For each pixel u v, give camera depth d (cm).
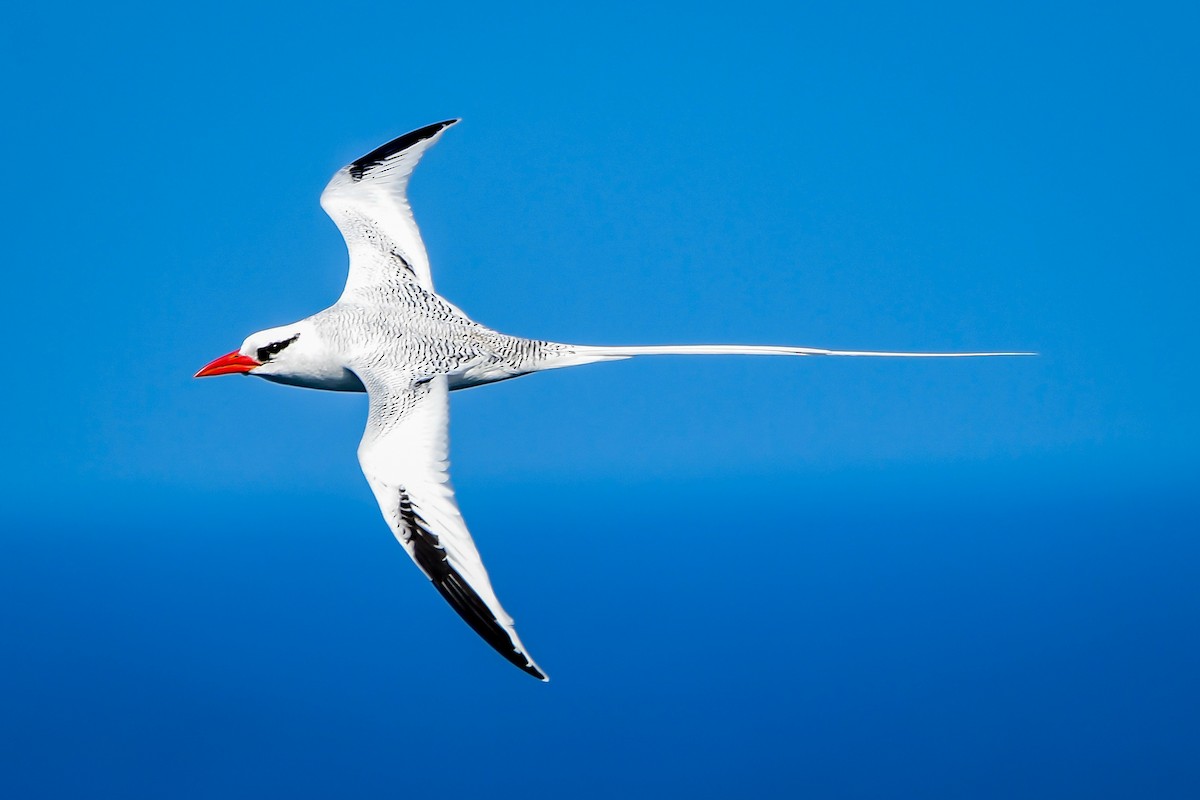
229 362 1330
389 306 1351
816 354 1238
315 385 1358
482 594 963
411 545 1018
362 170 1523
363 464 1070
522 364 1298
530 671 913
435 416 1105
